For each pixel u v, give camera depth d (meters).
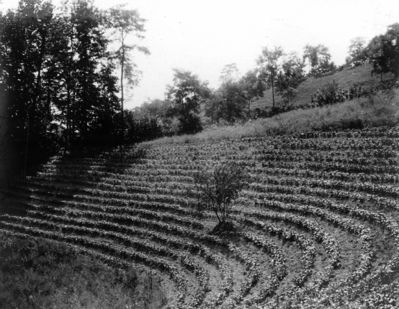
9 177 51.28
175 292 24.39
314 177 32.12
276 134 42.59
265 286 21.31
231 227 29.34
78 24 58.06
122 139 58.28
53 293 25.45
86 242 32.91
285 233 26.11
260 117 58.31
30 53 56.28
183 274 26.12
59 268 28.69
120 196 39.44
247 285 21.95
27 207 42.19
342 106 43.59
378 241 22.16
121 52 60.12
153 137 59.41
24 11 55.62
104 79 58.84
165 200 36.25
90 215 37.31
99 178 44.59
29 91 56.47
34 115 57.12
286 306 17.84
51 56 58.75
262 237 26.95
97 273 27.73
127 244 31.58
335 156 33.81
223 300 21.03
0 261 30.03
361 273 19.25
